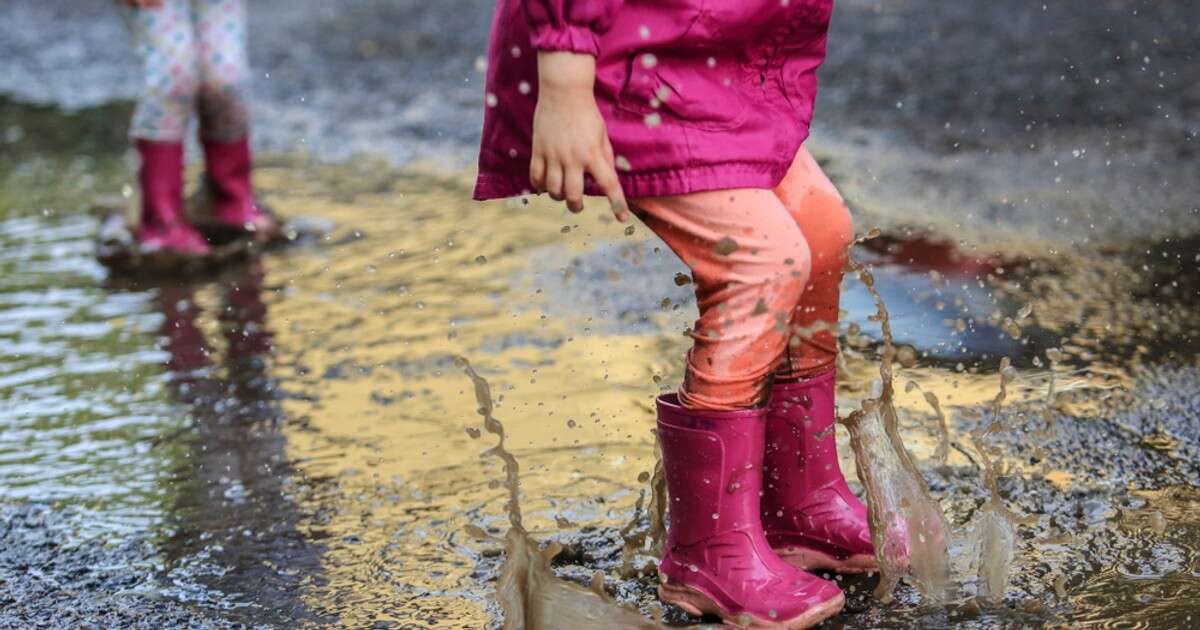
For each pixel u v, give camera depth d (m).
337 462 3.67
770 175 2.65
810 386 2.93
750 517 2.76
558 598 2.69
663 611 2.81
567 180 2.55
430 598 2.91
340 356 4.50
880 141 7.23
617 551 3.08
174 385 4.30
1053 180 6.26
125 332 4.83
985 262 5.14
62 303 5.18
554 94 2.53
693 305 4.86
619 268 5.34
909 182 6.36
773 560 2.76
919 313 4.61
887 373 2.89
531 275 5.30
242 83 5.81
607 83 2.58
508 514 3.29
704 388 2.69
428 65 10.30
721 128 2.61
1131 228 5.48
